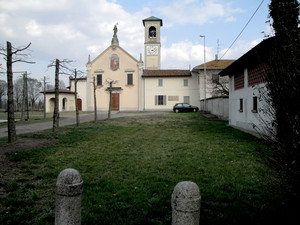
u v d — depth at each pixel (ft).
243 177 18.99
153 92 139.44
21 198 15.20
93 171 21.04
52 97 142.41
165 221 12.34
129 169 21.45
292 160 10.37
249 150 28.63
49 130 46.29
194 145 32.45
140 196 15.29
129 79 143.02
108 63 144.36
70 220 9.16
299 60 10.00
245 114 45.01
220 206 13.89
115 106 143.33
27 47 31.58
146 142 35.24
